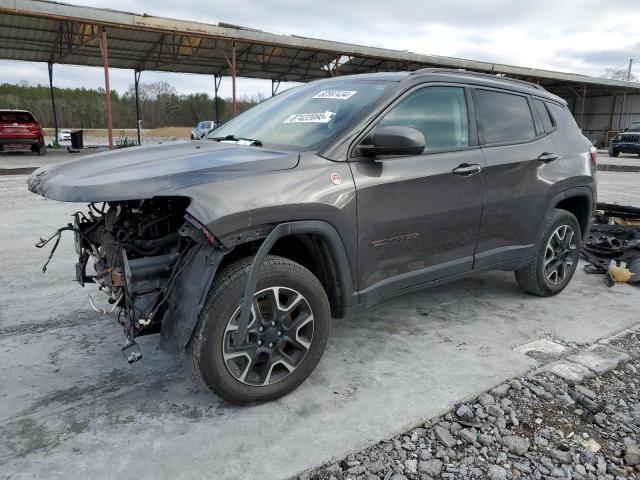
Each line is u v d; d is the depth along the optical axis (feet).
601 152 99.55
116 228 9.29
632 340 11.50
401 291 10.59
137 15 56.44
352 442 7.79
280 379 8.86
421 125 10.70
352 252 9.42
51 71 83.82
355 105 10.27
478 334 11.71
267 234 8.31
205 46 77.82
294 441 7.79
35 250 18.57
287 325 8.81
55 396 9.01
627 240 17.67
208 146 10.75
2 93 210.38
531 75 98.32
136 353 8.16
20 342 11.09
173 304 8.07
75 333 11.58
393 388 9.31
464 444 7.86
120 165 9.11
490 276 16.17
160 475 7.05
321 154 9.25
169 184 7.84
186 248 8.30
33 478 6.96
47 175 9.22
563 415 8.63
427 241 10.69
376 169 9.68
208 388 8.27
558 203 13.66
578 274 16.61
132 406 8.73
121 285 8.54
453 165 10.91
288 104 11.96
